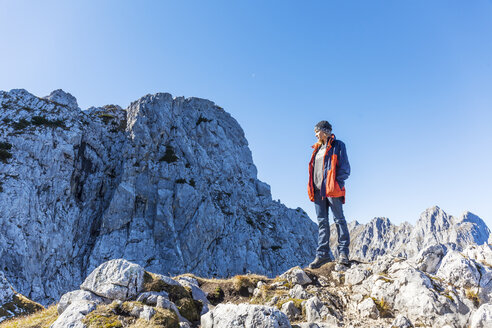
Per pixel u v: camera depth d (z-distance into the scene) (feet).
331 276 34.01
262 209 330.34
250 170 364.79
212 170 301.84
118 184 240.12
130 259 214.48
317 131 36.45
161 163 260.01
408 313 24.86
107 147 258.98
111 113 293.43
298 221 355.97
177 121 297.74
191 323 28.48
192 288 35.06
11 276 162.40
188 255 232.73
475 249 29.35
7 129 208.03
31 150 204.85
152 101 288.71
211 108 371.35
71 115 245.65
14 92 242.58
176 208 245.24
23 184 189.88
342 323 25.68
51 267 185.68
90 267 203.31
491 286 23.57
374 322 25.29
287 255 293.64
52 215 200.64
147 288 29.86
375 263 31.86
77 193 230.68
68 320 24.95
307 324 24.32
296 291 30.68
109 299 28.58
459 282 24.84
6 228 171.42
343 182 34.91
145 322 24.49
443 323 22.89
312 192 37.76
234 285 37.52
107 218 226.17
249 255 264.52
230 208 287.28
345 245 34.91
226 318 23.56
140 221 236.43
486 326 20.42
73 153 224.74
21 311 56.39
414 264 29.50
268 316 22.18
